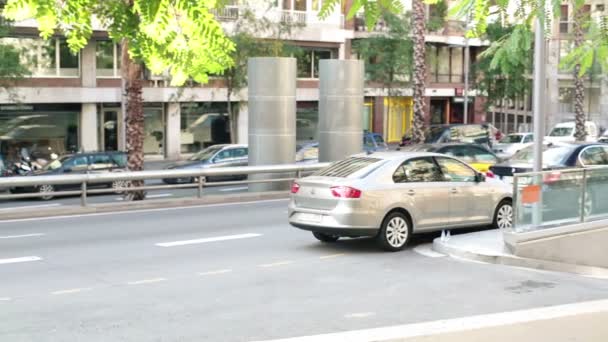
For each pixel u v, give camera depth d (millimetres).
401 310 9000
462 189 14086
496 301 9539
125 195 20844
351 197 12703
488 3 4195
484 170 21016
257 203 21000
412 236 14625
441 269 11766
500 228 14805
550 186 13070
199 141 41500
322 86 24844
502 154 34969
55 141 36906
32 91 35344
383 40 41188
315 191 13086
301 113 44406
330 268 11781
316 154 27891
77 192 18969
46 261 12328
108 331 8078
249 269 11672
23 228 16156
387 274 11328
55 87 36156
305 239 14586
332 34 42031
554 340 6703
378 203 12906
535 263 12617
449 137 35344
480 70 43375
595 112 52750
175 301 9516
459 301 9523
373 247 13680
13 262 12242
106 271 11508
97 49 37344
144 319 8594
